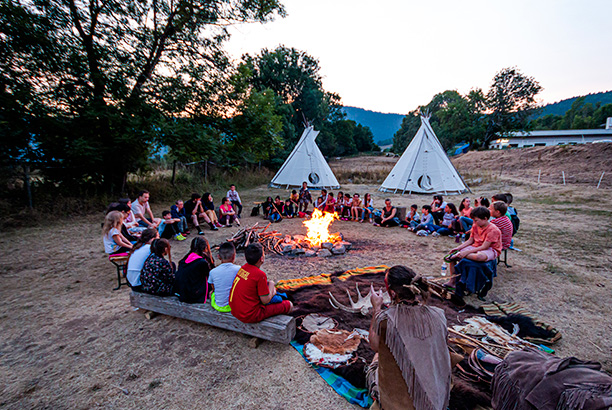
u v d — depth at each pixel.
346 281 5.14
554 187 15.63
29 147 10.42
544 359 2.03
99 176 12.55
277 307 3.50
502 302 4.42
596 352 3.23
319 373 2.96
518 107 45.00
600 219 9.53
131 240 6.34
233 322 3.47
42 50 9.58
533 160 24.12
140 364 3.15
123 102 10.84
